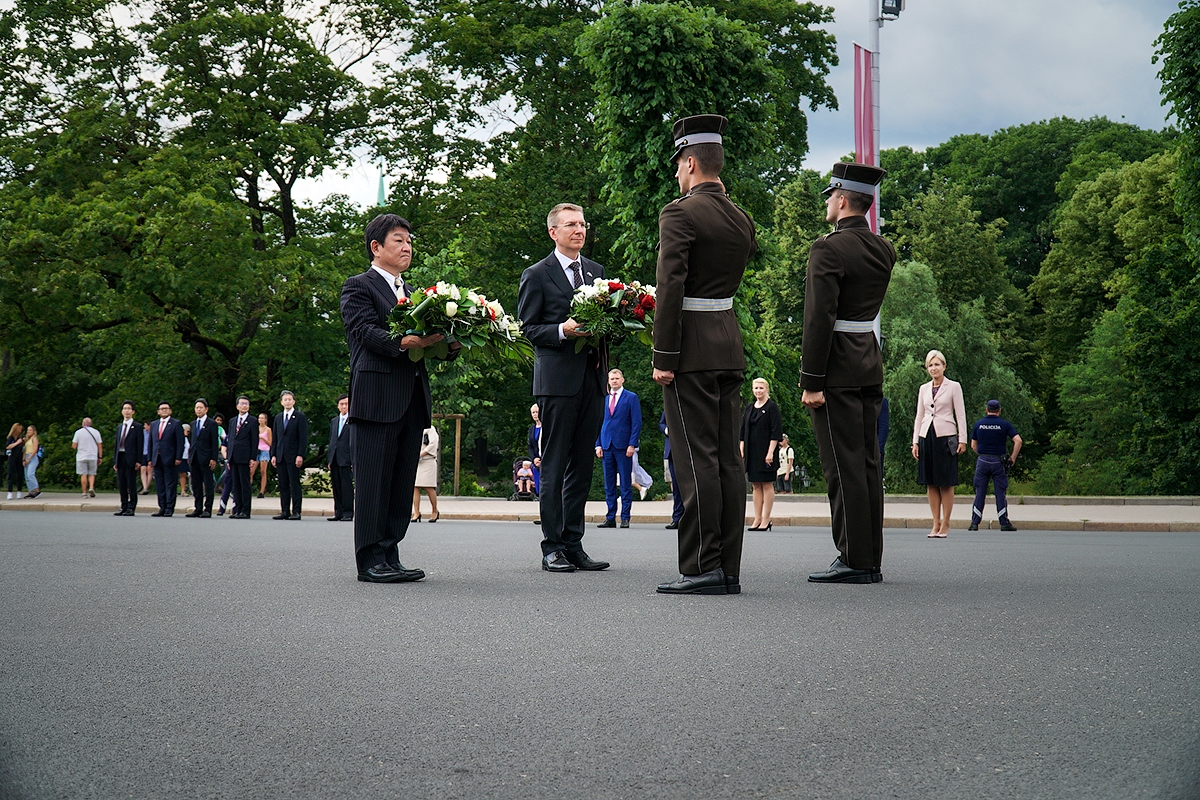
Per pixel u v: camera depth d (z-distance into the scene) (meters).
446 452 31.17
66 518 17.61
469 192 31.38
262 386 32.75
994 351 42.16
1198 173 29.45
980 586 6.11
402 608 5.09
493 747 2.74
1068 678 3.50
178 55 29.16
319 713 3.08
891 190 58.25
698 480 5.73
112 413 32.66
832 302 6.31
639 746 2.75
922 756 2.66
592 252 33.09
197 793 2.40
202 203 27.19
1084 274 48.97
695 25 19.75
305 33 31.11
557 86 30.67
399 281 6.80
